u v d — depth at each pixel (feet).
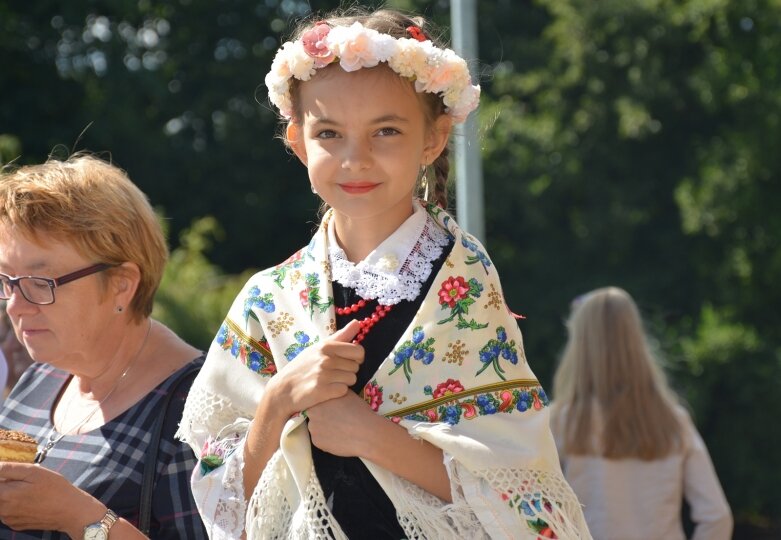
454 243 9.11
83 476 10.27
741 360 54.90
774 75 58.29
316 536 8.52
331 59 8.65
